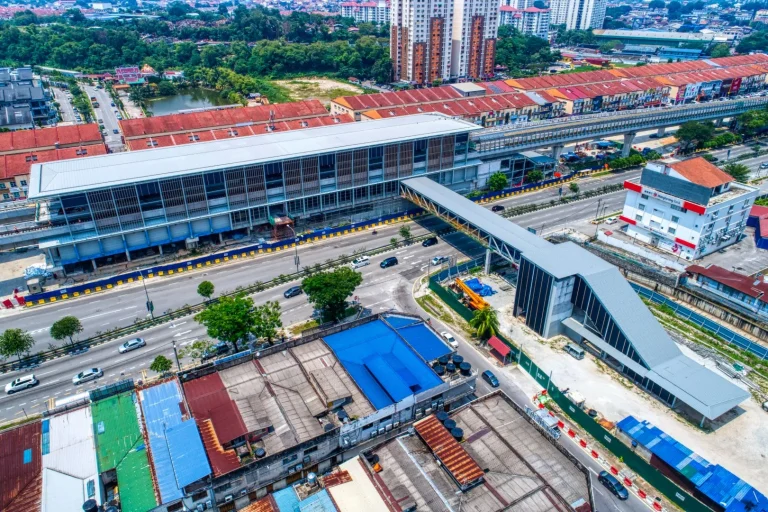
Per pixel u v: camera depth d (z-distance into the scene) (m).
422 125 149.75
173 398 72.75
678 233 123.69
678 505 66.38
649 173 127.56
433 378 77.44
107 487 64.56
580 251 101.12
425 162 144.62
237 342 91.44
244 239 129.62
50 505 58.81
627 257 123.94
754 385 86.94
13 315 101.50
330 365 80.00
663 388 81.56
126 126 176.75
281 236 131.00
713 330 101.38
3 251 125.81
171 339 95.38
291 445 65.94
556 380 87.50
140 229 114.00
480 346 95.50
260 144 132.38
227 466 63.22
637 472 70.75
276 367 79.31
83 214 108.12
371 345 84.69
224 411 69.69
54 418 70.50
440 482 62.19
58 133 174.12
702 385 80.75
